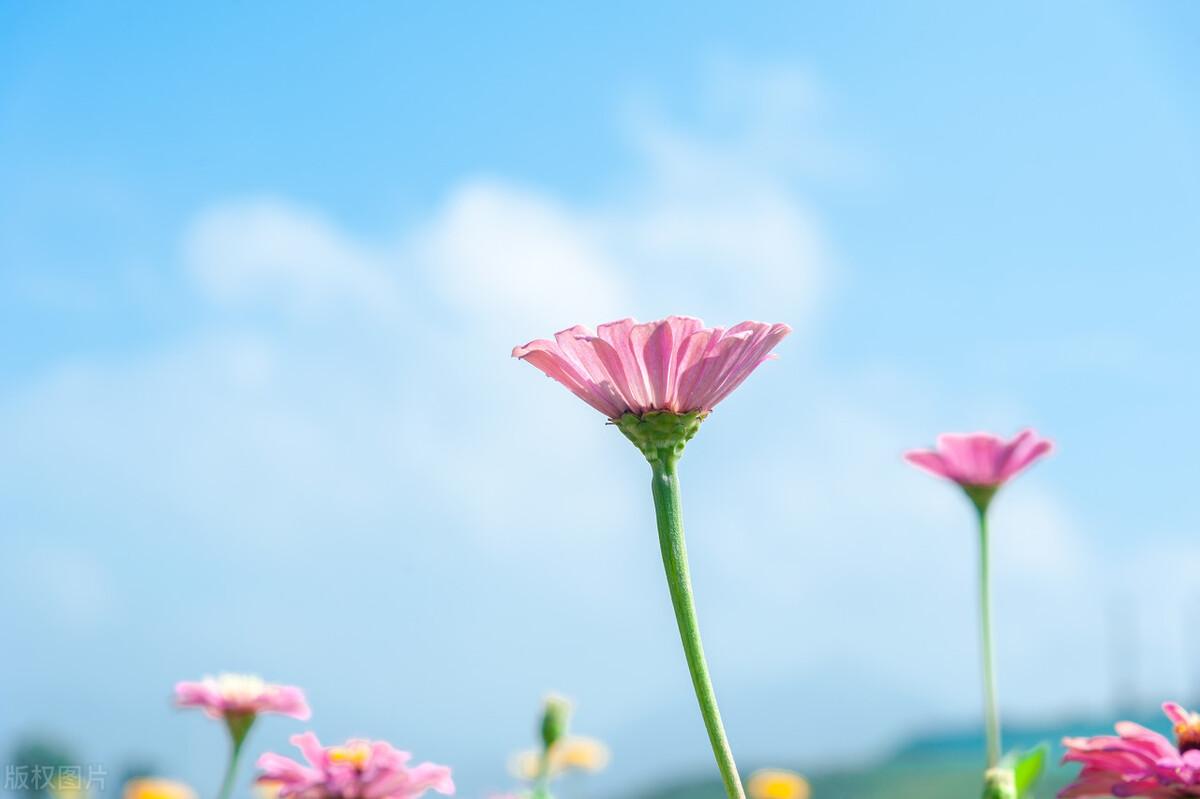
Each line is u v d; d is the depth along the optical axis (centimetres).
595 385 64
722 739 62
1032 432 83
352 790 62
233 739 73
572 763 129
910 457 84
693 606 63
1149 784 62
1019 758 71
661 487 63
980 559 82
